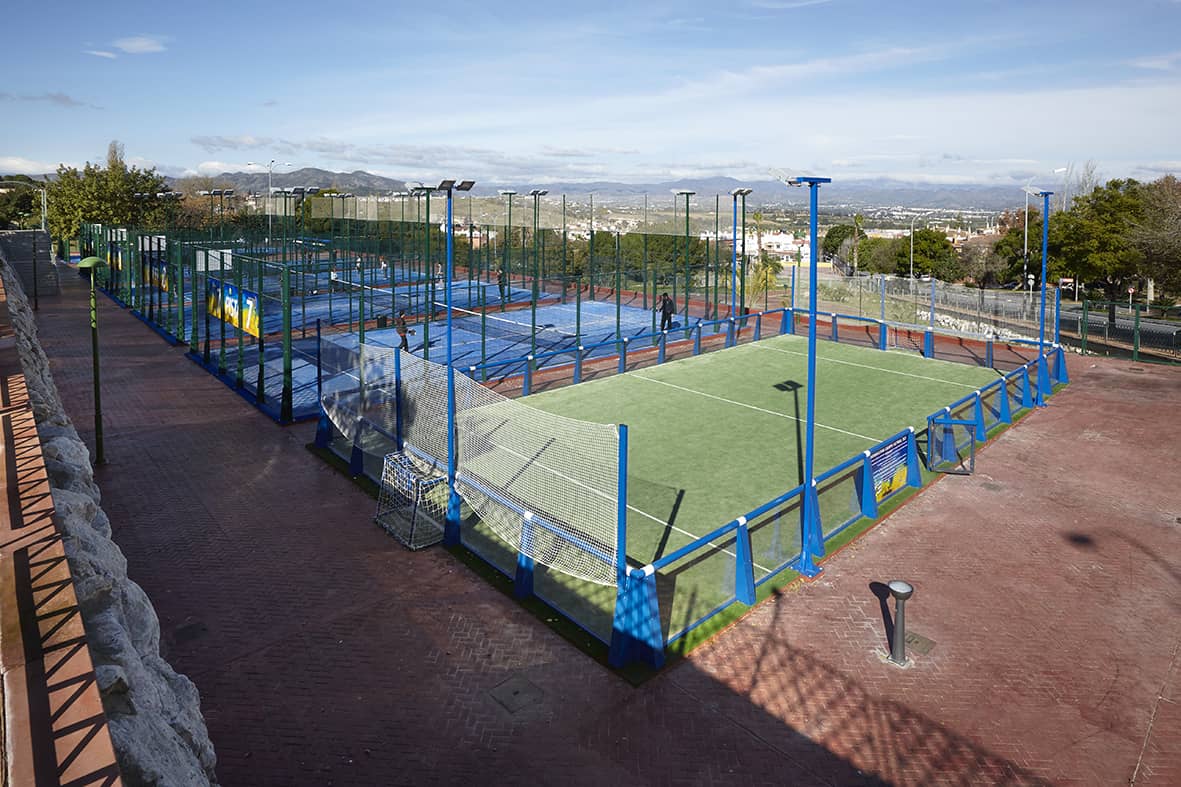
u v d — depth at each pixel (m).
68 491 8.05
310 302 40.47
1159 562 13.08
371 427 16.25
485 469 13.70
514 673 10.13
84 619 5.93
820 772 8.45
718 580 12.27
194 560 13.03
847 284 38.09
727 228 35.91
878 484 14.98
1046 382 23.14
